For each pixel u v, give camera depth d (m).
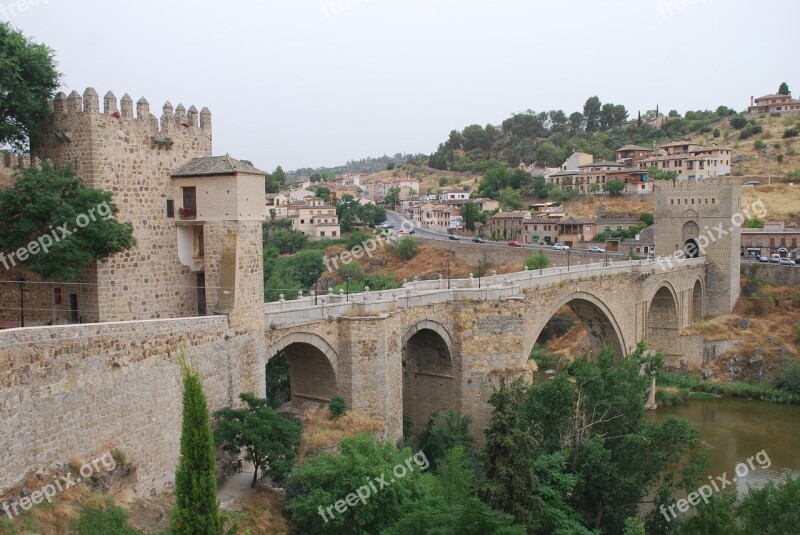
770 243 123.62
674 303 96.38
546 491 40.25
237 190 39.38
